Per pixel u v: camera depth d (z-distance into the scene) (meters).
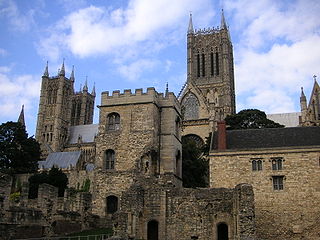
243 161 49.59
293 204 46.56
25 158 93.56
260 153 49.28
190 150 74.25
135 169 54.12
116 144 56.41
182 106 105.44
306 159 47.69
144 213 44.47
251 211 36.50
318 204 45.84
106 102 58.84
